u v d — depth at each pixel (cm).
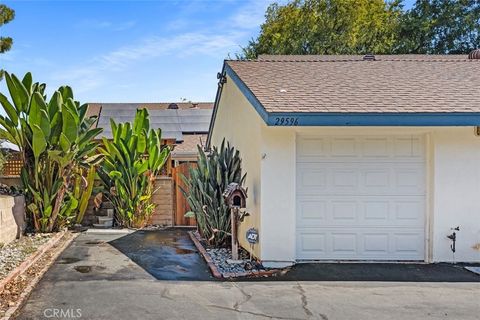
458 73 906
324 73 895
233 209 746
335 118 650
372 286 598
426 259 732
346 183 737
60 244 930
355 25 2562
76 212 1202
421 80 846
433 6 2583
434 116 658
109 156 1225
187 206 1301
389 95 737
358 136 736
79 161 1112
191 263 749
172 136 1952
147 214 1252
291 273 664
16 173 1334
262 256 703
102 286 597
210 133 1370
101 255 816
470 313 495
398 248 738
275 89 760
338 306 516
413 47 2495
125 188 1216
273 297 550
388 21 2644
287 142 706
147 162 1230
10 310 495
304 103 680
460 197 721
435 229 722
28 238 955
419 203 739
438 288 589
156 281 627
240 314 489
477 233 721
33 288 583
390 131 727
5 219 861
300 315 487
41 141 974
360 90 766
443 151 722
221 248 871
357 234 738
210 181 893
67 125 991
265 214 703
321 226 733
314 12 2605
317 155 733
